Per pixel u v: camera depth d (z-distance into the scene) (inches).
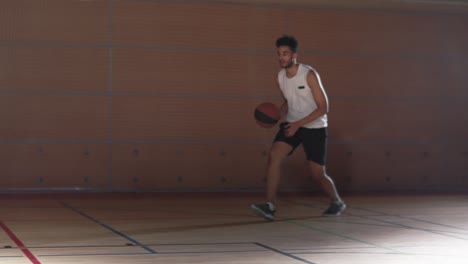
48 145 378.3
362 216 276.4
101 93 384.5
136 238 206.4
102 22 384.5
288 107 264.2
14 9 374.0
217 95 399.2
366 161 420.2
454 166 434.6
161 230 225.9
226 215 275.7
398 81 424.8
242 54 402.3
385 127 422.9
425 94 429.4
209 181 398.6
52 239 202.4
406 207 317.4
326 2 407.5
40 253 177.2
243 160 402.6
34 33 376.2
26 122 375.6
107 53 385.1
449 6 420.5
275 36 406.6
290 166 408.2
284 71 261.9
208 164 398.0
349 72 417.4
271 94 406.3
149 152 390.9
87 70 382.6
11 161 374.6
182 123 394.6
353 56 417.7
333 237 213.5
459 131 435.2
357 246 195.3
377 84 421.4
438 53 431.5
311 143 263.0
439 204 333.7
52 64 378.6
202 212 286.5
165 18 391.9
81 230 223.6
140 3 388.8
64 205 309.9
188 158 395.9
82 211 284.5
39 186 377.7
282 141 258.7
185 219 259.6
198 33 396.5
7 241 197.3
